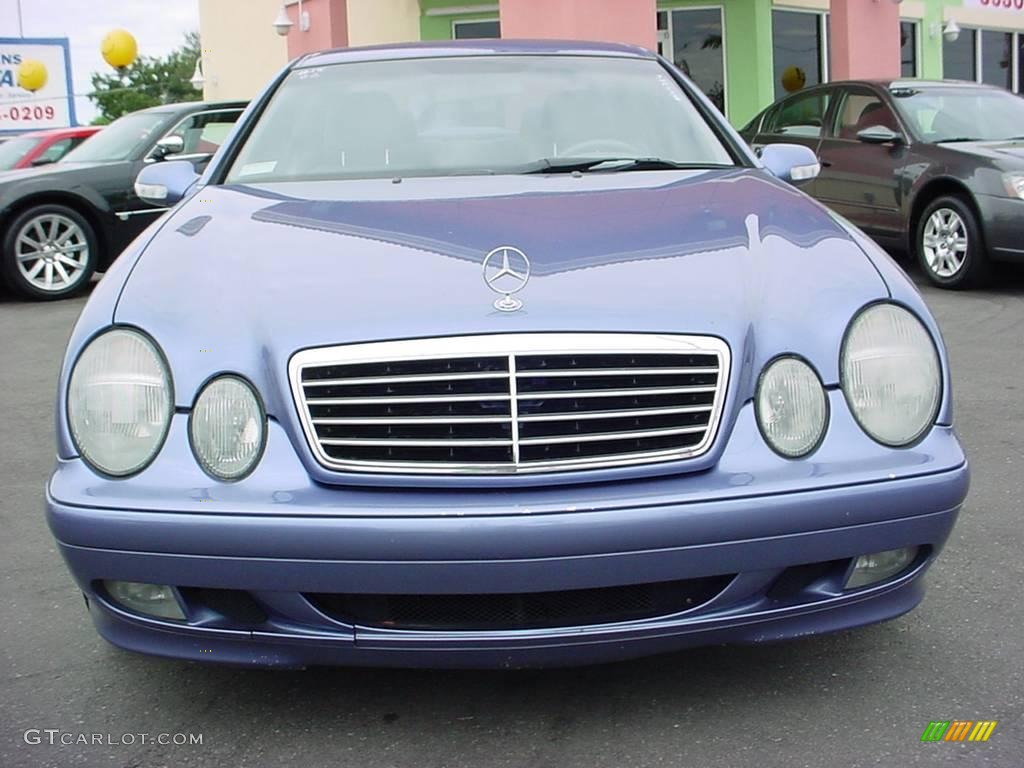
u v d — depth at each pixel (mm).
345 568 2158
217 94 16562
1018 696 2523
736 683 2615
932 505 2312
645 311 2334
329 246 2650
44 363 6379
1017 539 3453
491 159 3516
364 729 2467
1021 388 5234
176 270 2596
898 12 14062
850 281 2512
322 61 4051
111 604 2338
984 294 7711
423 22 14570
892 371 2385
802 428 2316
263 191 3223
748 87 14344
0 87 22062
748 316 2379
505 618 2252
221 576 2203
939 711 2465
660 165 3525
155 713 2559
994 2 18188
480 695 2600
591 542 2148
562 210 2852
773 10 14602
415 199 3006
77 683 2713
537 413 2236
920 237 8062
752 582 2260
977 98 8789
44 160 10336
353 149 3568
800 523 2221
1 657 2859
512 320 2285
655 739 2387
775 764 2275
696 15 14406
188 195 3352
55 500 2293
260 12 15930
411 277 2449
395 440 2234
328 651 2266
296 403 2252
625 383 2271
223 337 2355
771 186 3203
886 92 8672
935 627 2881
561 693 2596
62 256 8578
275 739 2436
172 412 2297
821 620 2361
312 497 2199
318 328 2305
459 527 2135
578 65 3986
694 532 2176
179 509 2193
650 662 2727
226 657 2314
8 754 2393
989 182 7469
